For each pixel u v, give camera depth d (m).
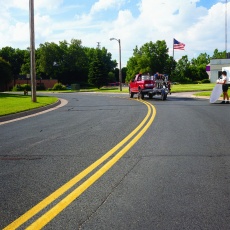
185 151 6.98
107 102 25.06
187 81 106.44
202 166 5.77
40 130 10.84
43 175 5.39
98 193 4.46
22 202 4.18
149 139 8.41
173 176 5.19
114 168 5.72
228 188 4.59
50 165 6.03
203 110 16.27
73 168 5.78
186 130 9.83
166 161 6.15
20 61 126.75
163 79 26.77
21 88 75.69
